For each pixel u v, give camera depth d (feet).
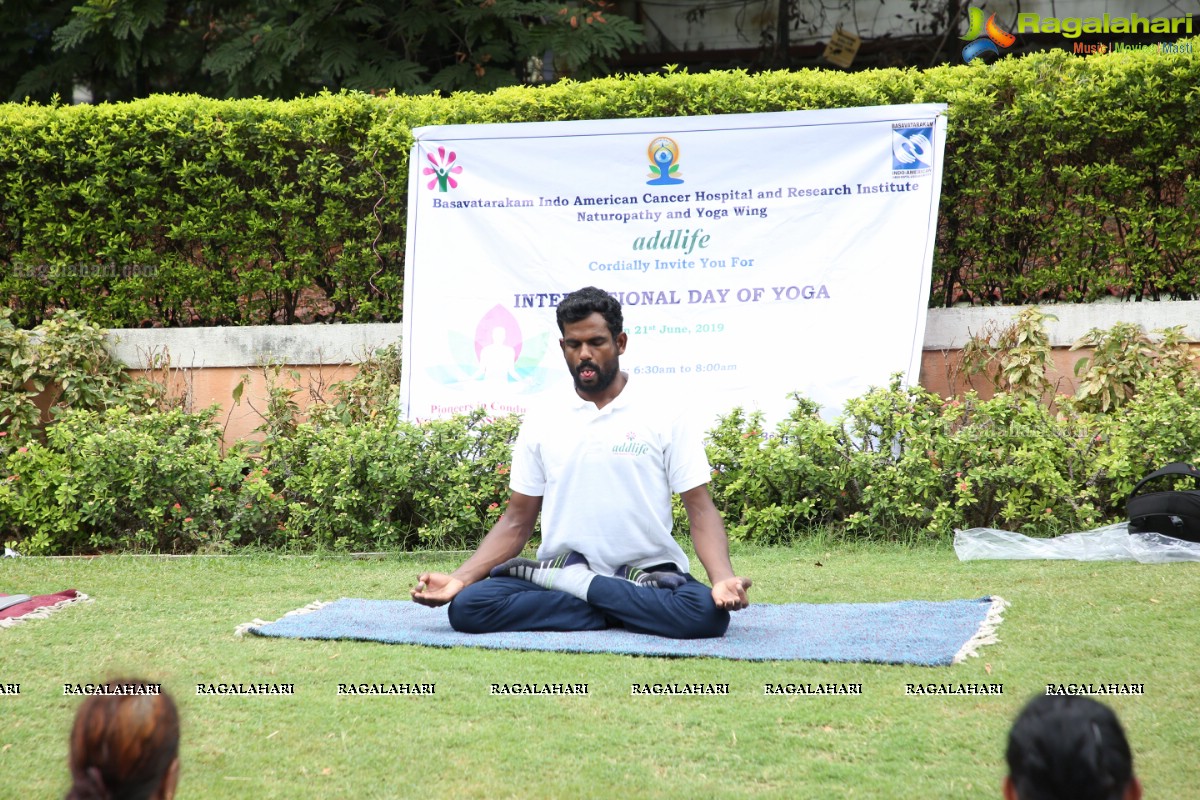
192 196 28.58
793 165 26.02
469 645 15.15
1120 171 26.09
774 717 12.44
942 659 14.05
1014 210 26.63
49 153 28.17
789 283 25.95
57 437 24.38
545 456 16.47
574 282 26.61
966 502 22.43
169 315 29.25
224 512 23.89
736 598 15.03
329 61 36.58
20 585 19.95
